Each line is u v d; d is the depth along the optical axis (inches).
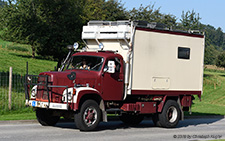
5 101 776.9
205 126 681.0
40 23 1127.6
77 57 581.9
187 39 659.4
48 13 1159.0
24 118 659.4
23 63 1787.6
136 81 586.9
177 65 644.1
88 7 1615.4
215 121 797.9
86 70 560.7
